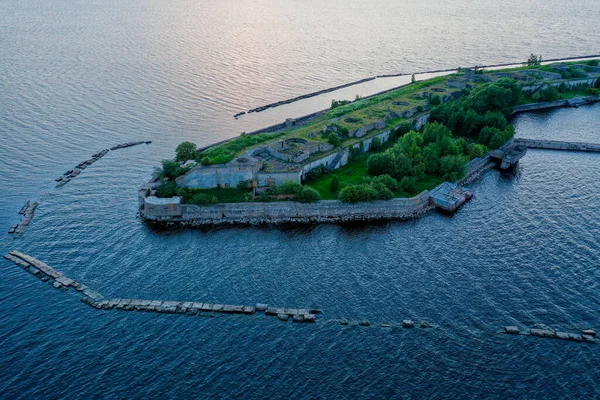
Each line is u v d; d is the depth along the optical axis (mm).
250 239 148250
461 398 95938
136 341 110562
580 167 193375
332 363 104125
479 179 185625
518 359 104750
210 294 124750
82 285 127688
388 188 166375
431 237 147375
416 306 119500
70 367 103625
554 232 147625
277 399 95875
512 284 125875
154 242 146250
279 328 113875
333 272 131875
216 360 105250
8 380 100312
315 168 177625
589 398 95875
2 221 157875
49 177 188000
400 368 102812
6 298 123188
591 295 122000
